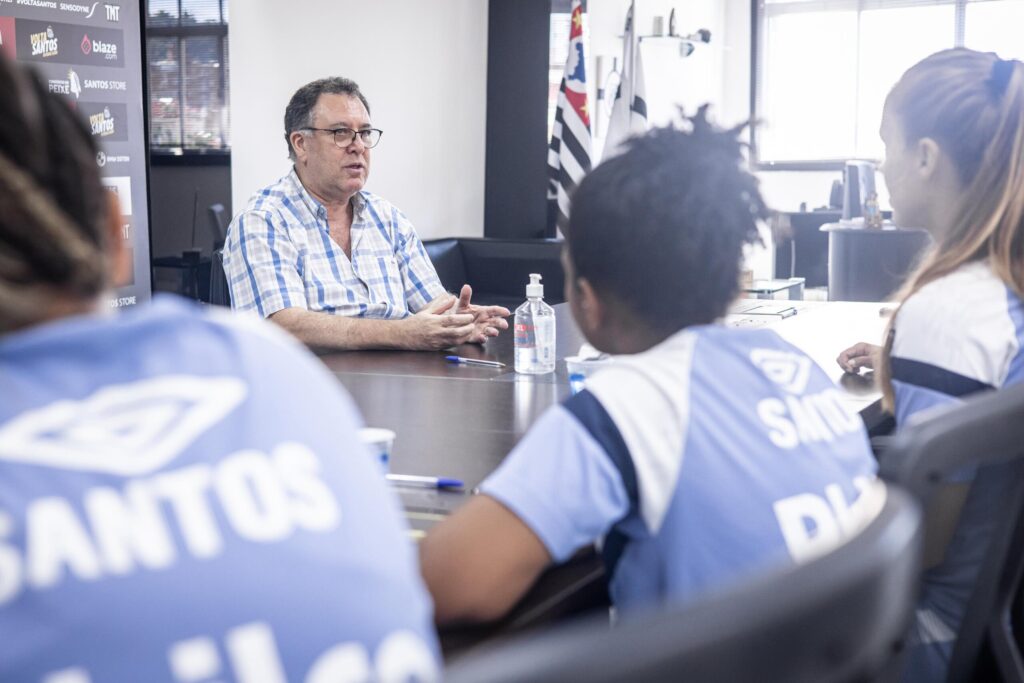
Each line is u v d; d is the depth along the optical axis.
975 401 0.86
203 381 0.67
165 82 4.62
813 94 9.69
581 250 1.13
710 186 1.09
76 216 0.67
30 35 3.96
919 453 0.82
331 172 3.17
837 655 0.51
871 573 0.53
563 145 6.44
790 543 1.00
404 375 2.33
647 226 1.08
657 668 0.43
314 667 0.62
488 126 6.70
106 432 0.62
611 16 7.64
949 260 1.44
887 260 6.19
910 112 1.49
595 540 1.10
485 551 0.98
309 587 0.63
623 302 1.12
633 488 1.01
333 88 3.18
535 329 2.36
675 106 1.18
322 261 3.19
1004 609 1.08
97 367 0.64
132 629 0.57
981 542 1.14
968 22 9.17
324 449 0.69
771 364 1.11
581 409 1.04
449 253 5.79
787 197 9.71
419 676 0.66
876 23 9.43
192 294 4.82
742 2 9.73
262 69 5.23
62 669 0.56
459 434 1.76
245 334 0.72
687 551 1.00
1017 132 1.41
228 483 0.63
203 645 0.59
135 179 4.41
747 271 1.16
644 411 1.03
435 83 6.29
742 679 0.46
